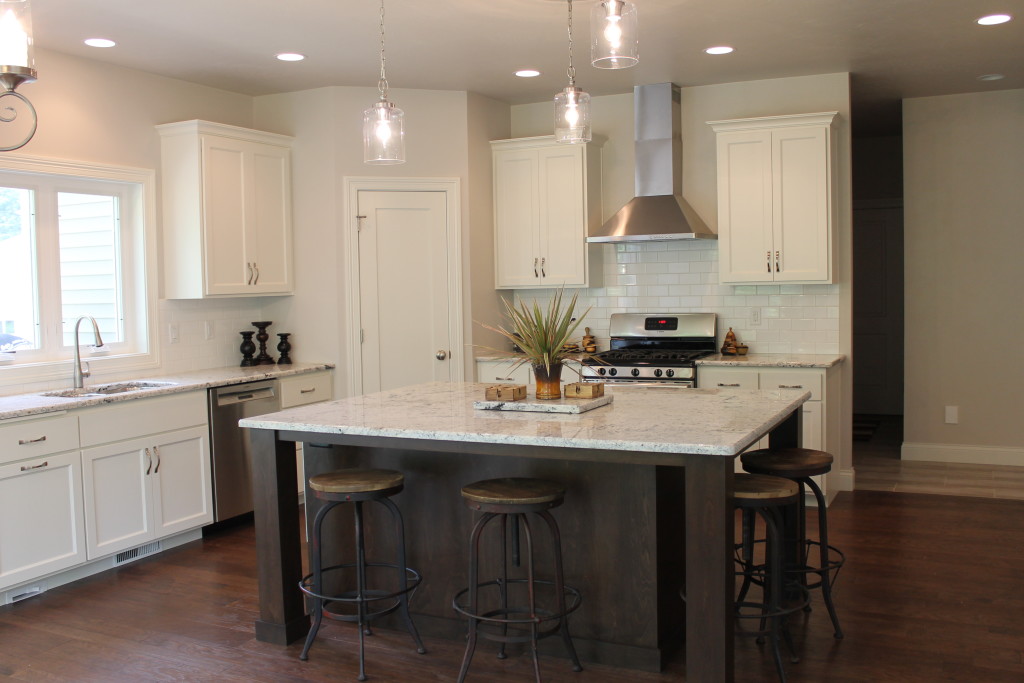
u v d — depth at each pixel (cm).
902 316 862
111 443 433
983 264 632
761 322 595
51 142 463
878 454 688
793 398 372
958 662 317
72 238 488
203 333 557
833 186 550
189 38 451
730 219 564
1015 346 630
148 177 518
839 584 402
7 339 458
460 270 595
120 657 337
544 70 536
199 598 398
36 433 397
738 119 556
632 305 629
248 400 514
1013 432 637
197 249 518
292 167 584
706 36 468
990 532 479
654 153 590
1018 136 614
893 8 423
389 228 586
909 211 645
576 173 597
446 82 565
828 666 316
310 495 371
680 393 395
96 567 436
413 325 593
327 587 372
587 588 326
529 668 322
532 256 612
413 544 356
